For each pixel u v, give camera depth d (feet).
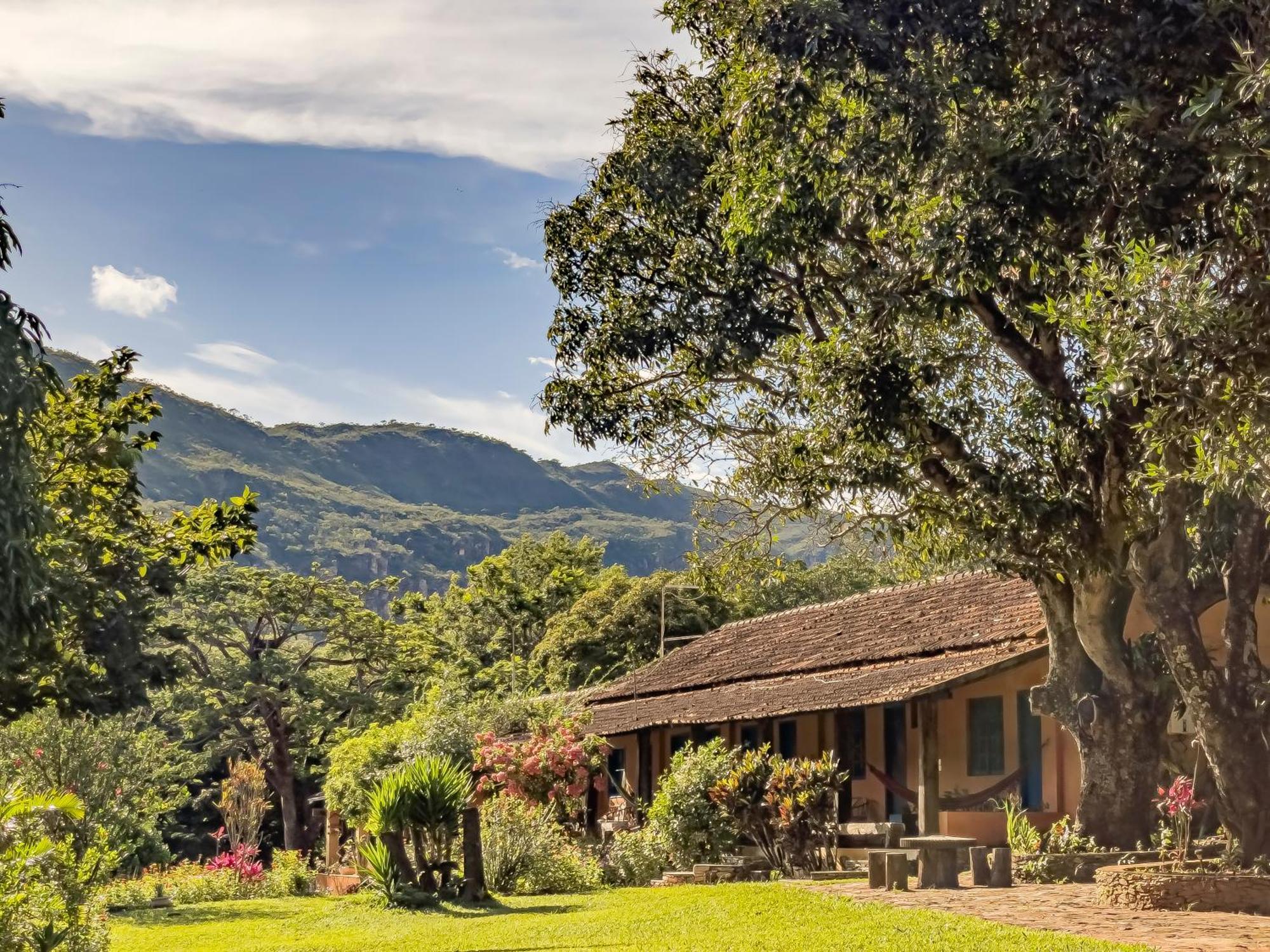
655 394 68.64
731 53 56.80
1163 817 56.65
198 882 95.96
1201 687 48.67
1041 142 41.88
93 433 54.75
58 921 35.17
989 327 52.29
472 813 62.90
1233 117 34.99
